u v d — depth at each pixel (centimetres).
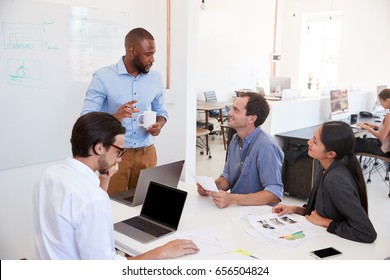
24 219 278
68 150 296
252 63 880
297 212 187
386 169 539
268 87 943
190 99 348
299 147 425
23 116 265
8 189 266
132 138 239
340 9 818
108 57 311
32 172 277
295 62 930
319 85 902
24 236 280
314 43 913
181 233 162
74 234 119
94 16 296
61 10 275
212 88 788
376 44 765
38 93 271
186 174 357
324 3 850
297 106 462
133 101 220
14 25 252
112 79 237
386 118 445
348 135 163
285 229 166
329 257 142
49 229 122
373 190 466
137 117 239
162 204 174
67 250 120
